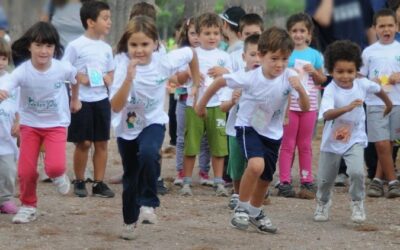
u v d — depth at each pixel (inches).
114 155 890.7
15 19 698.2
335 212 593.9
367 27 737.6
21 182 541.0
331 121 547.8
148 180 509.0
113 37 1076.5
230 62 677.3
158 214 571.8
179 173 709.9
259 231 522.9
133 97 488.4
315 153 897.5
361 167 543.5
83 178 645.9
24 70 531.8
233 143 570.6
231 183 699.4
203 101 523.8
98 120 642.8
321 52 749.3
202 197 650.8
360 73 660.1
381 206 621.0
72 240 494.3
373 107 665.6
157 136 493.0
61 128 546.6
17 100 549.6
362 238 515.8
